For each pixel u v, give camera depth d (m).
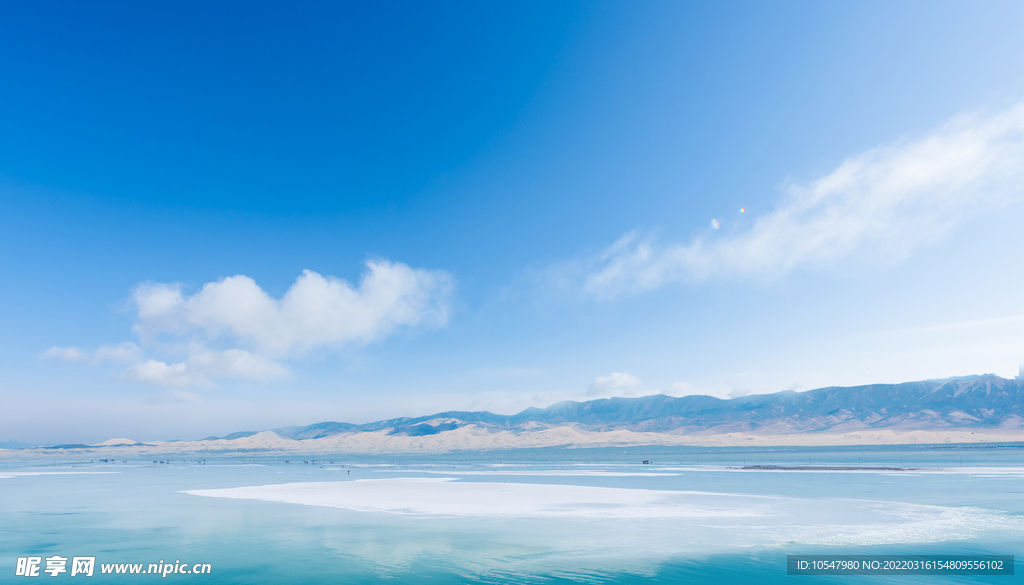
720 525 33.56
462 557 26.27
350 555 26.98
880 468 95.94
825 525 33.38
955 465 107.69
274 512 41.91
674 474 85.25
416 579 22.97
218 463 181.75
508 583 22.16
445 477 82.81
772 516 36.97
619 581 22.23
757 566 24.20
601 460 180.12
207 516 40.19
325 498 51.44
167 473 107.81
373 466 139.38
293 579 23.16
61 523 37.69
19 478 90.94
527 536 30.80
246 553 27.73
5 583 23.30
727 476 78.75
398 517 38.38
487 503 45.59
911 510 39.47
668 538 29.83
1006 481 64.94
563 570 23.88
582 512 39.53
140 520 38.59
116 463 186.88
